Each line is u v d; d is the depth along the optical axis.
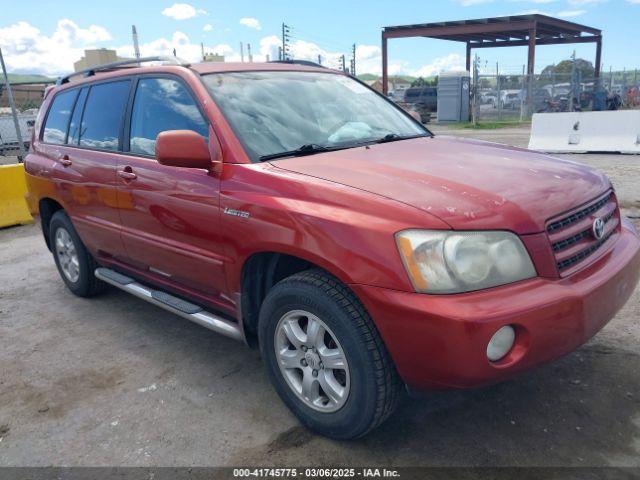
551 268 2.51
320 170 2.89
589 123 12.43
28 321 4.76
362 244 2.47
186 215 3.34
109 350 4.10
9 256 6.96
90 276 4.99
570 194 2.79
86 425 3.15
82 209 4.48
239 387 3.47
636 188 8.10
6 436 3.09
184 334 4.32
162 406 3.30
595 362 3.46
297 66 4.21
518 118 25.75
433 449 2.77
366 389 2.58
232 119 3.27
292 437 2.94
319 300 2.65
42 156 5.07
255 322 3.28
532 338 2.38
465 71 26.27
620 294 2.81
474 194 2.58
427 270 2.35
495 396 3.18
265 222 2.84
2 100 19.86
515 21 25.72
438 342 2.31
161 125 3.68
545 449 2.73
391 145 3.50
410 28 28.05
